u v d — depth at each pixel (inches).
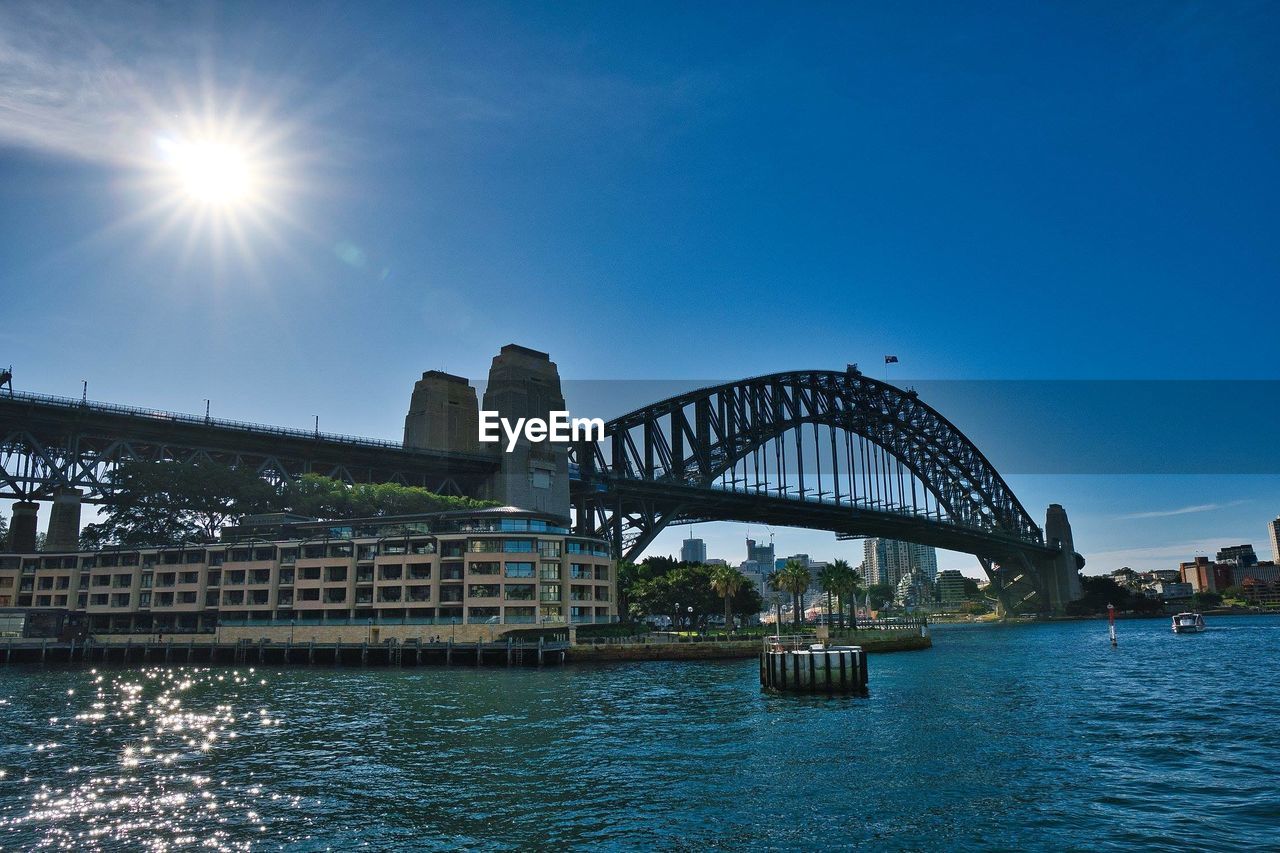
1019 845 1142.3
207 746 1809.8
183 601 4763.8
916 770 1553.9
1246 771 1542.8
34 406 4697.3
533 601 4180.6
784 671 2684.5
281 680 3250.5
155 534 5423.2
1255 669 3582.7
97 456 5049.2
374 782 1482.5
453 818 1270.9
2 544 6250.0
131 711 2352.4
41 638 4662.9
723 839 1170.6
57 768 1601.9
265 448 5536.4
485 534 4284.0
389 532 4613.7
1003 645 5762.8
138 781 1497.3
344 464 5841.5
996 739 1855.3
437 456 5964.6
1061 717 2175.2
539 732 1947.6
